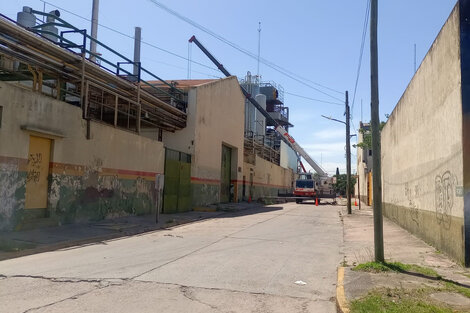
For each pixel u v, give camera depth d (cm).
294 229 1733
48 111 1412
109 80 1869
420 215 1371
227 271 859
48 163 1441
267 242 1320
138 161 2031
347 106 2798
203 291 695
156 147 2225
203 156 2928
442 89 1085
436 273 804
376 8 939
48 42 1463
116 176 1836
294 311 604
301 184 4575
